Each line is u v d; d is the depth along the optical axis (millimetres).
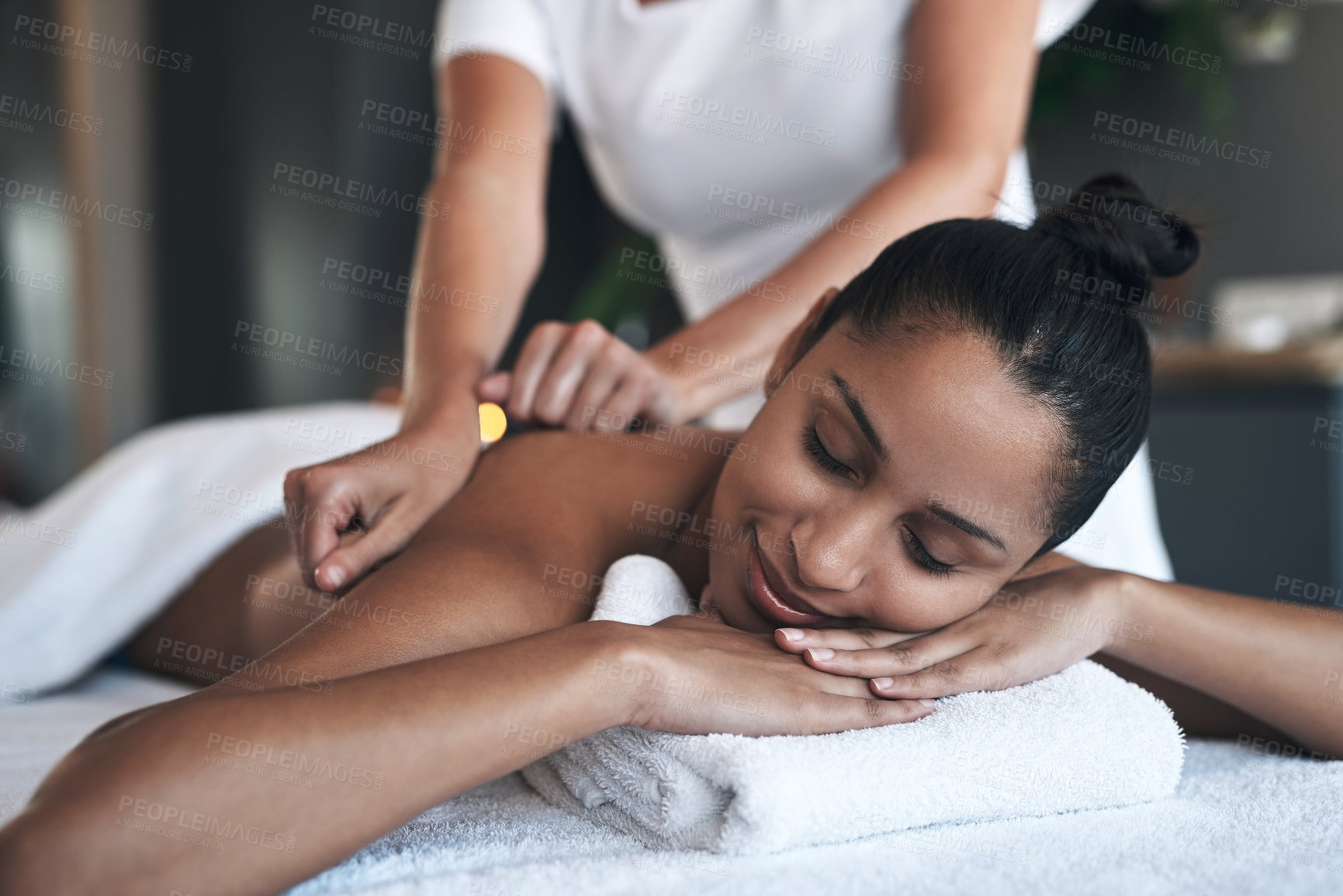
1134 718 739
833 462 718
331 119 3084
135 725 560
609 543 852
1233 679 830
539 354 941
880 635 750
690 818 631
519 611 737
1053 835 665
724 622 782
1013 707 716
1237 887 568
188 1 3186
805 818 608
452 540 789
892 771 639
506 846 657
